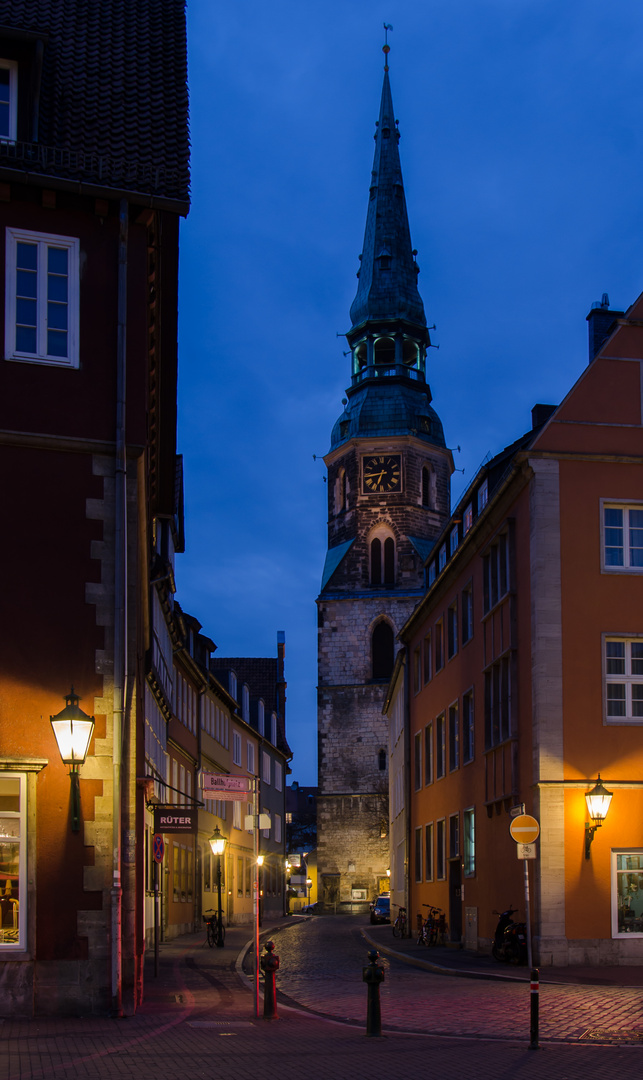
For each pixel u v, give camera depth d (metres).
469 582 33.41
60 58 17.41
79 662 15.80
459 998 18.78
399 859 54.78
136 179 16.61
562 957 23.98
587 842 24.41
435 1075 11.66
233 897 53.94
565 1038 14.37
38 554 15.91
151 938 32.03
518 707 26.81
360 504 91.00
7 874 15.05
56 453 16.20
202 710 48.22
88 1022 14.66
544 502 25.77
